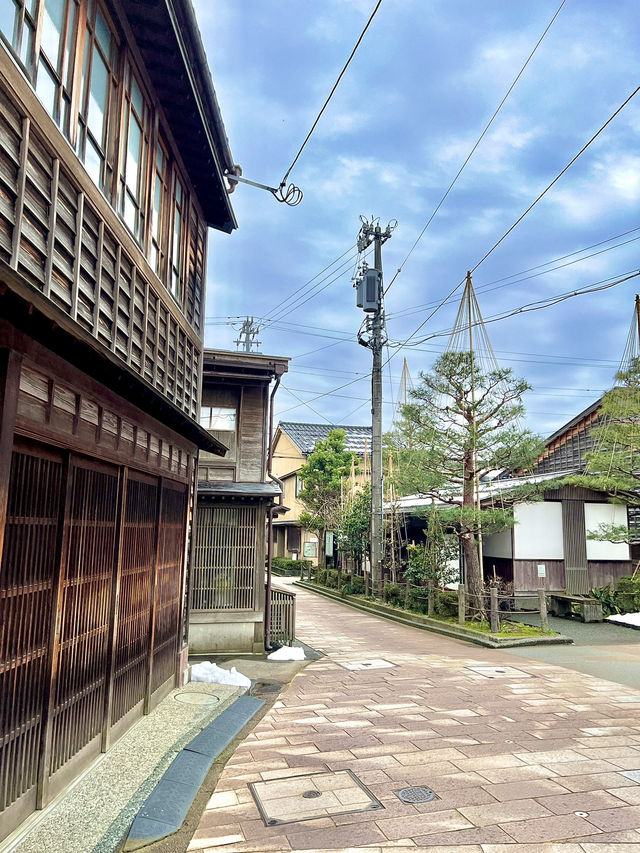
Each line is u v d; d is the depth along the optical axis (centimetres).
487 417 1473
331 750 611
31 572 403
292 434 4012
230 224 991
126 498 591
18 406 366
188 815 461
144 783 495
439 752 603
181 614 847
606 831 431
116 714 580
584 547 1822
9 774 377
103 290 515
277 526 3772
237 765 569
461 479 1639
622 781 525
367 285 2066
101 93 525
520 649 1232
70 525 461
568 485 1828
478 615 1448
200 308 945
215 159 805
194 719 680
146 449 650
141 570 652
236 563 1171
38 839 395
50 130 412
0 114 348
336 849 409
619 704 792
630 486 1555
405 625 1611
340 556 2622
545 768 556
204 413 1255
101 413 511
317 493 2775
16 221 363
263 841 420
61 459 449
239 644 1156
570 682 922
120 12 554
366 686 898
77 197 460
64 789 460
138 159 628
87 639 503
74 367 443
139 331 625
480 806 474
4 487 340
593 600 1639
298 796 496
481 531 1527
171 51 612
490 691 864
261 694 852
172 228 761
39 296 289
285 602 1198
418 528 2377
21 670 390
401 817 455
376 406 2055
